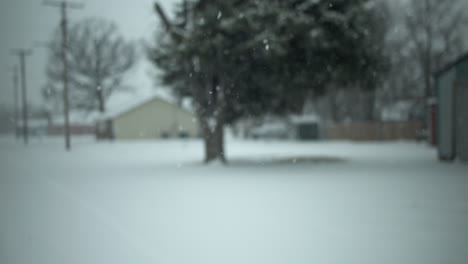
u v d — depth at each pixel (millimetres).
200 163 17188
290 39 14312
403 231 5234
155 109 54000
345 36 14562
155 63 17625
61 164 17469
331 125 46844
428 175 11109
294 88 15914
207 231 5379
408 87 38406
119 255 4445
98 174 13047
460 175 11031
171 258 4301
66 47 30984
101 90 53875
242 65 15430
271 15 14031
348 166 14406
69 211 6879
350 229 5371
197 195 8414
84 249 4688
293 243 4758
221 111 16891
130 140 52406
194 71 16969
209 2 15414
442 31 35125
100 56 53688
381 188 8906
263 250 4508
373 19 16156
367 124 39906
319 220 5902
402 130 37312
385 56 16156
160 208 7023
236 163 16984
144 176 12266
